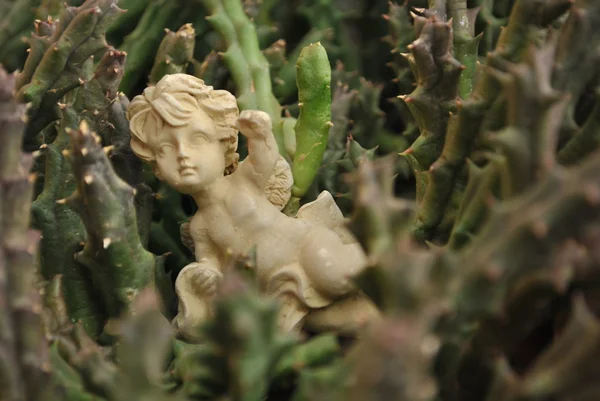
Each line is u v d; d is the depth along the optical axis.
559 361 0.34
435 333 0.35
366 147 0.48
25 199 0.35
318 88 0.42
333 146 0.46
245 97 0.45
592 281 0.35
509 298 0.35
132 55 0.47
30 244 0.35
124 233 0.39
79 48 0.42
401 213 0.35
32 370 0.35
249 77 0.45
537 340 0.37
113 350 0.39
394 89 0.50
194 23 0.48
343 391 0.34
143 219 0.42
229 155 0.41
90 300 0.40
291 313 0.39
